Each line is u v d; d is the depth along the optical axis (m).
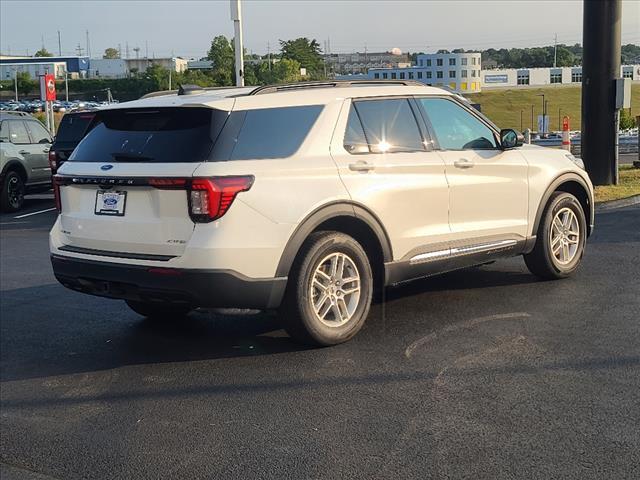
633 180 15.27
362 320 5.86
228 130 5.27
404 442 4.14
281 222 5.27
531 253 7.39
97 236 5.57
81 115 15.01
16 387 5.42
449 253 6.41
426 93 6.50
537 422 4.31
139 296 5.40
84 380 5.48
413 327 6.20
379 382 5.03
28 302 7.89
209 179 5.05
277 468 3.94
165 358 5.83
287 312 5.51
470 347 5.66
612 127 14.47
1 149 15.91
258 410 4.69
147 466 4.08
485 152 6.77
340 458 4.01
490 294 7.16
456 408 4.55
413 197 6.07
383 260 5.97
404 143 6.16
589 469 3.75
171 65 136.75
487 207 6.72
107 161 5.55
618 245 9.32
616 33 14.20
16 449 4.40
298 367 5.38
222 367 5.51
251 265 5.18
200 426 4.52
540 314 6.45
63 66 127.50
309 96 5.74
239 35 19.08
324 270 5.65
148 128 5.53
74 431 4.60
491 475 3.74
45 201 18.27
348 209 5.64
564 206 7.50
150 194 5.29
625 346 5.56
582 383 4.87
